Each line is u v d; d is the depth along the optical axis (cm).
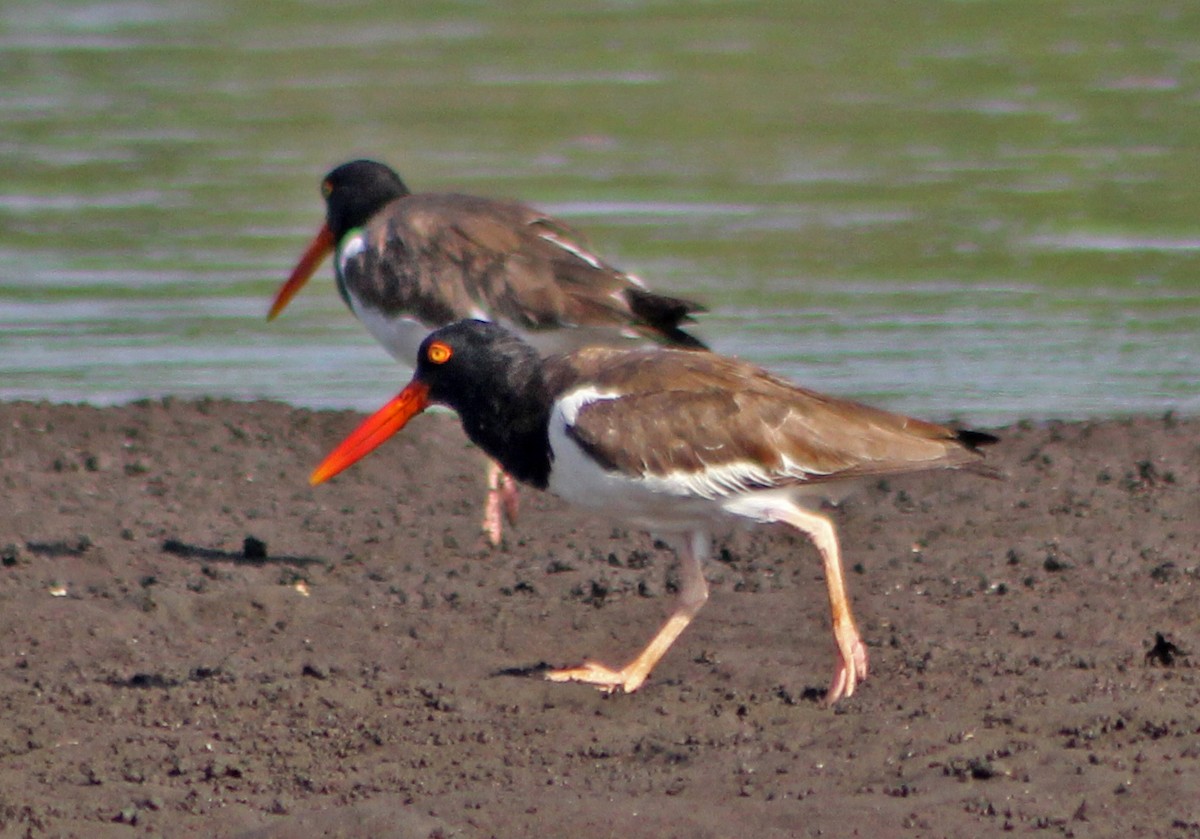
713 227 2392
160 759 955
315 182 2606
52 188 2591
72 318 2075
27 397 1784
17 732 991
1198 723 948
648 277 2188
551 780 918
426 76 3212
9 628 1146
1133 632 1106
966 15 3650
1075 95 3059
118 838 864
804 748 946
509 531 1362
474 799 889
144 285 2202
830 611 1079
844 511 1367
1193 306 2073
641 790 901
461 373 1112
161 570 1261
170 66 3291
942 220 2423
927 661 1064
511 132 2866
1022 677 1032
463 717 1008
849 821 851
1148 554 1242
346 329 2056
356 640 1140
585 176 2634
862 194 2544
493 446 1118
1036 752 920
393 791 911
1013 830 837
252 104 3031
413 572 1263
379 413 1138
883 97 3070
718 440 1041
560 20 3650
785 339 1953
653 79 3188
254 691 1042
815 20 3625
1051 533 1302
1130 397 1752
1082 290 2139
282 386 1842
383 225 1455
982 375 1823
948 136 2836
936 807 862
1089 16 3634
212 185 2594
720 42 3466
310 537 1344
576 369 1092
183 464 1499
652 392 1057
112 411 1631
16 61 3309
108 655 1111
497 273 1386
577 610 1189
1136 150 2741
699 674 1077
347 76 3222
